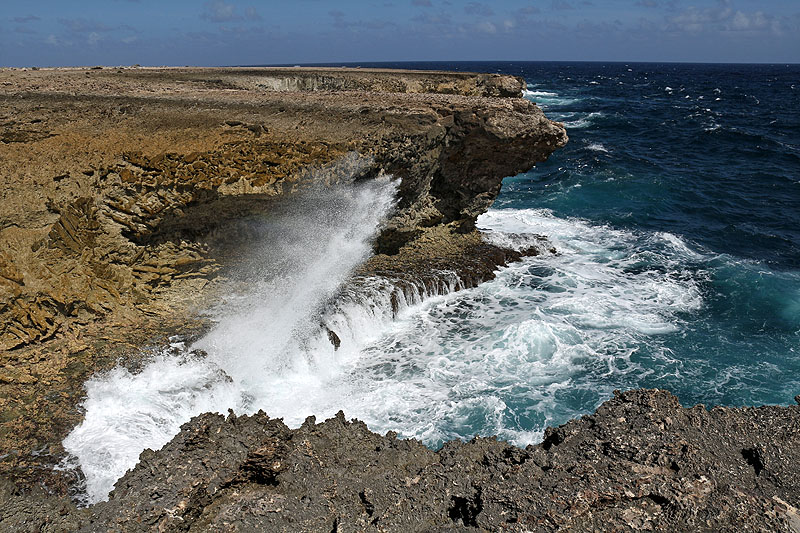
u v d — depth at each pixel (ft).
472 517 23.30
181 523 23.72
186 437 27.12
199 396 39.32
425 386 44.80
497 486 24.14
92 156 44.21
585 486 23.80
